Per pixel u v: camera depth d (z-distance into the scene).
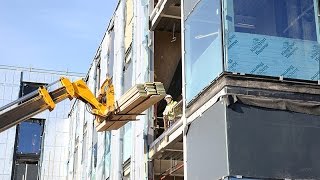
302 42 13.70
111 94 18.28
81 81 18.39
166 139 18.11
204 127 13.87
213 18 13.93
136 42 22.77
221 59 13.16
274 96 13.11
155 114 21.06
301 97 13.29
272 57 13.38
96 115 18.11
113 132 24.88
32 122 41.03
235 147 12.30
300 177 12.45
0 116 16.67
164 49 23.14
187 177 14.69
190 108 15.16
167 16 21.16
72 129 39.19
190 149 14.71
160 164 21.03
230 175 12.02
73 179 36.84
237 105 12.73
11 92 39.56
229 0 13.57
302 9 14.02
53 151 40.53
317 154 12.77
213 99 13.50
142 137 20.45
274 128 12.73
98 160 28.44
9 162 38.62
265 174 12.24
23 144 40.31
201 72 14.56
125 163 23.16
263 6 13.77
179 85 23.12
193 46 15.38
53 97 17.73
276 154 12.50
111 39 29.17
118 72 25.34
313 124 13.05
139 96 16.33
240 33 13.37
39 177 39.56
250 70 13.14
